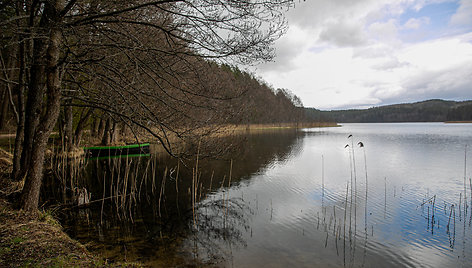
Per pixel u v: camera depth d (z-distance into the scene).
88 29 5.95
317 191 11.77
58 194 10.19
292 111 96.50
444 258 6.09
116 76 6.98
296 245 6.66
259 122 75.00
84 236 6.79
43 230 5.39
